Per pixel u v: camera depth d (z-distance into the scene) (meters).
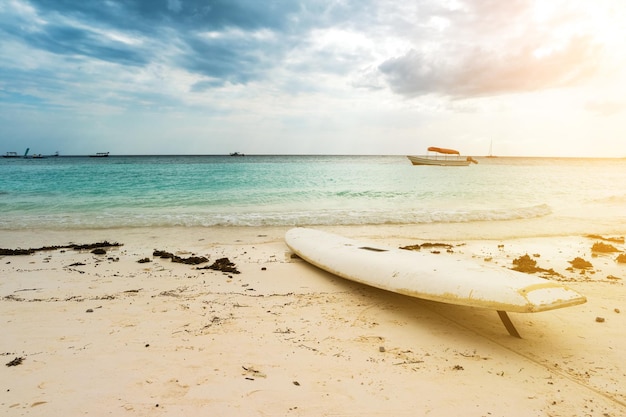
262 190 21.34
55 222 11.90
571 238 9.96
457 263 5.12
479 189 23.08
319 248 7.12
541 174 42.88
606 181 32.00
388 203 16.97
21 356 3.71
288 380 3.35
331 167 52.06
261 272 6.83
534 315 4.85
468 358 3.78
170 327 4.45
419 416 2.86
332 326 4.54
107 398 3.04
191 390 3.17
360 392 3.17
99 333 4.26
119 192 20.12
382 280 5.18
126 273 6.70
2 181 25.38
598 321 4.63
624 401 3.05
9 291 5.68
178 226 11.55
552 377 3.42
